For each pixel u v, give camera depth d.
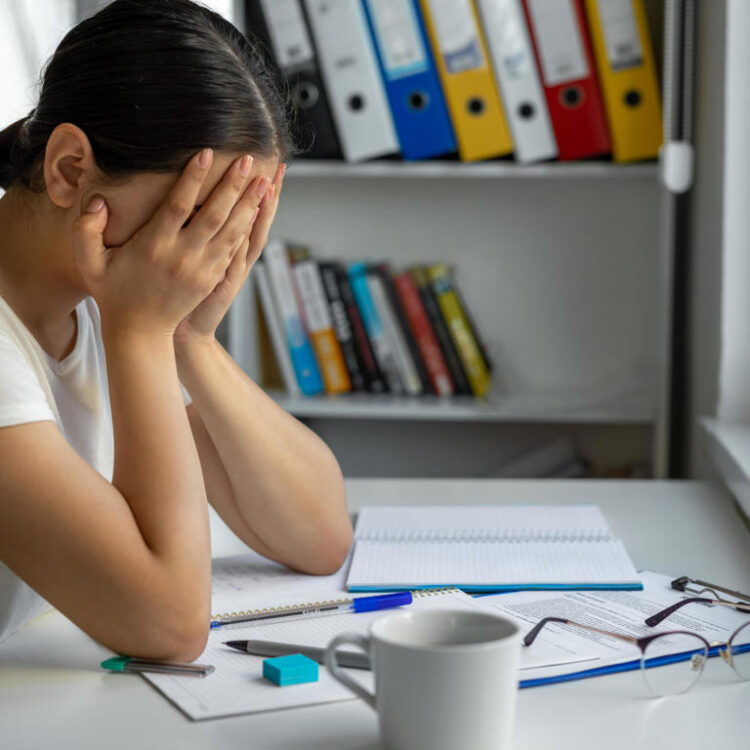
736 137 1.76
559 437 2.40
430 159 2.17
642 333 2.35
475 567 0.97
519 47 2.05
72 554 0.74
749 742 0.61
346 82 2.08
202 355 1.01
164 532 0.77
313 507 1.01
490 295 2.39
